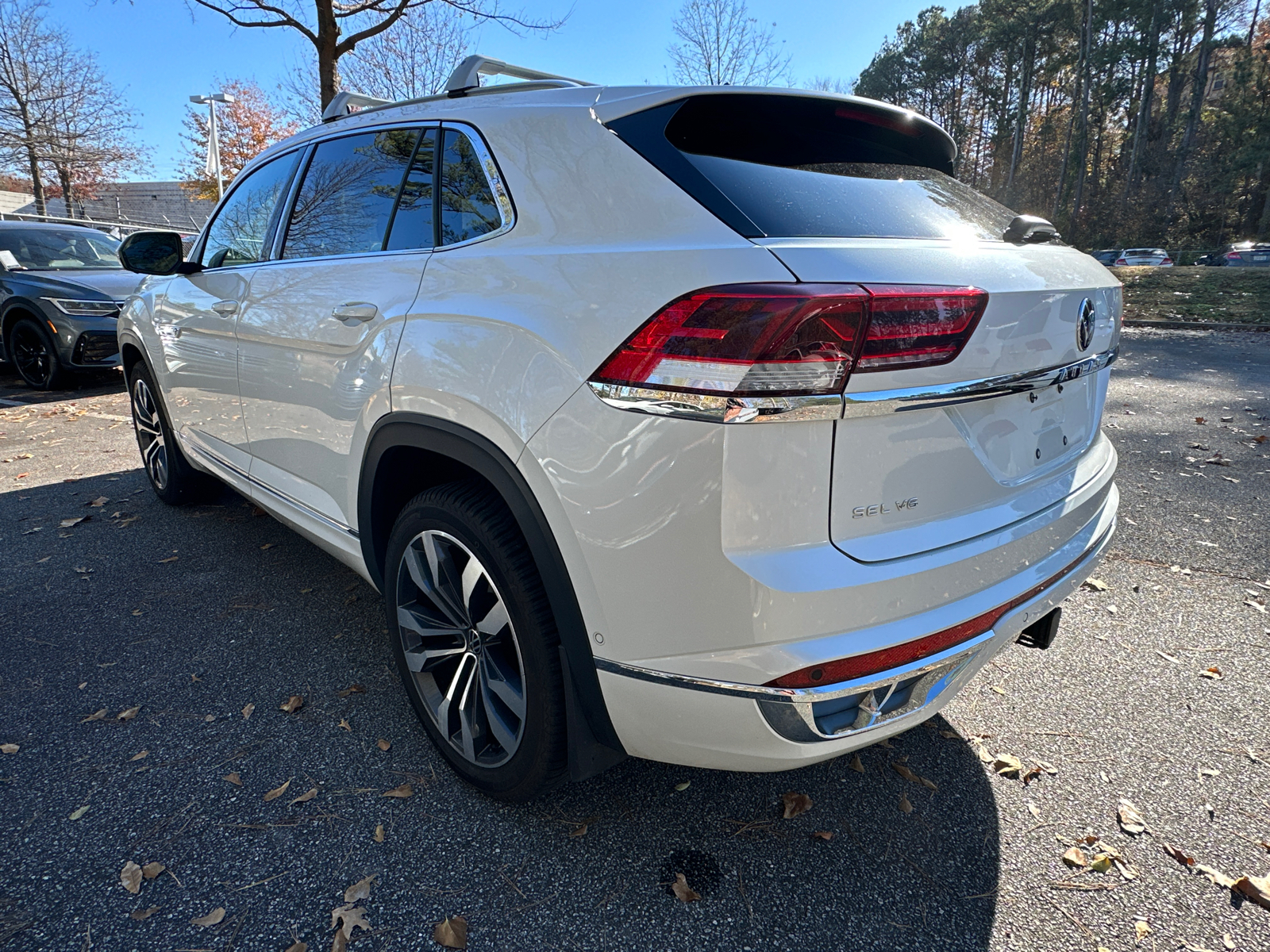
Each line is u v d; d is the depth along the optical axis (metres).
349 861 1.79
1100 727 2.35
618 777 2.09
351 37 10.66
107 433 6.09
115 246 9.25
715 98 1.78
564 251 1.63
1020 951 1.59
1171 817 1.97
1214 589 3.26
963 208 1.94
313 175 2.64
